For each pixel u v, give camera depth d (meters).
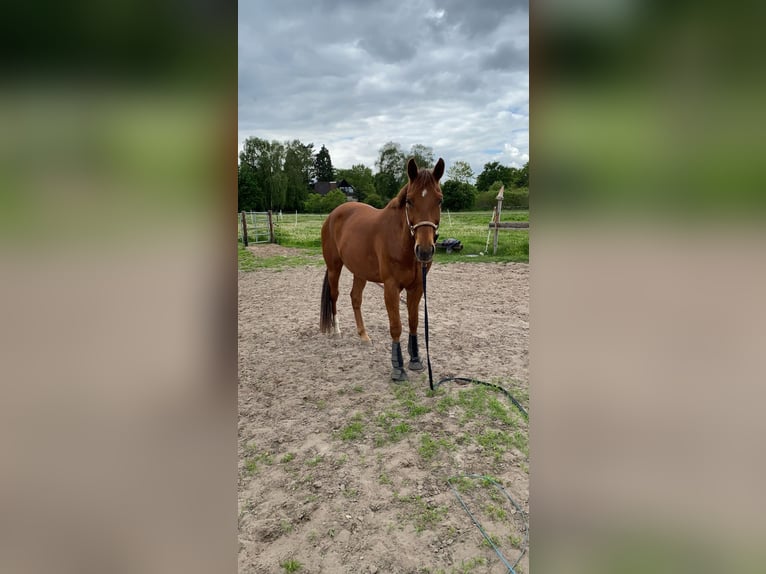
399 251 3.65
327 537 2.19
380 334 5.36
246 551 2.11
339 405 3.53
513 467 2.69
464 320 5.78
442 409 3.40
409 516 2.31
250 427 3.23
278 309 6.73
